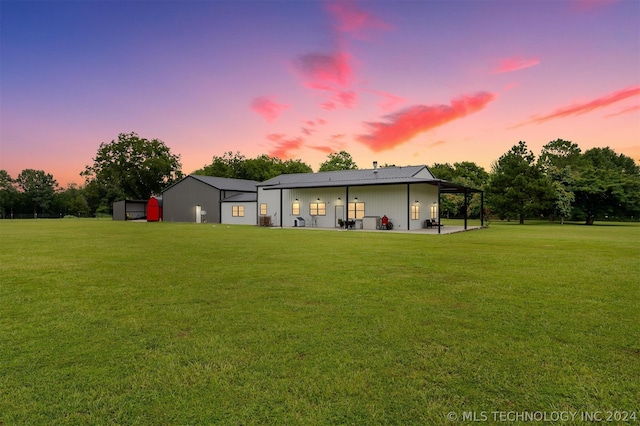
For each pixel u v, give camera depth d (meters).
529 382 2.50
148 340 3.36
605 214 30.92
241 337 3.42
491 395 2.33
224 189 33.97
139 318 4.05
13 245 12.52
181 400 2.27
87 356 2.99
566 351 3.05
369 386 2.45
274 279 6.21
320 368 2.73
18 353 3.06
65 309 4.44
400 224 21.98
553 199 30.66
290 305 4.54
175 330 3.64
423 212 24.14
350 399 2.27
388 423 2.01
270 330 3.61
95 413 2.13
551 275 6.59
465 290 5.37
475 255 9.45
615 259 8.74
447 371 2.68
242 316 4.09
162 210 38.50
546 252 10.14
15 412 2.14
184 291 5.36
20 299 4.94
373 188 23.05
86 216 69.81
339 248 11.14
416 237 15.64
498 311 4.26
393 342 3.27
